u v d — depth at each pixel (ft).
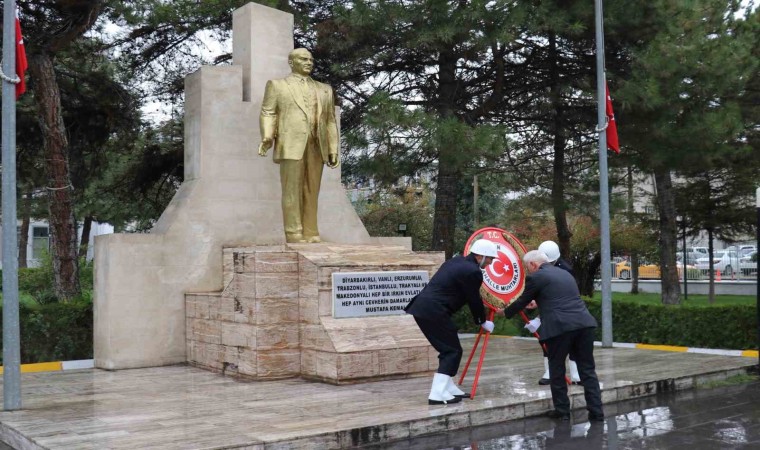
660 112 48.47
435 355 31.89
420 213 97.76
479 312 25.61
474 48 49.29
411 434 22.71
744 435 22.72
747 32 50.49
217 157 39.22
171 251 37.55
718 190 70.79
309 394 27.58
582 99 55.26
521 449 21.08
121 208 79.46
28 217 94.22
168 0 51.49
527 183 65.41
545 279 25.05
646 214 77.56
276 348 31.27
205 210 38.63
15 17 25.98
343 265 31.14
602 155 43.70
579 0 47.39
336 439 21.15
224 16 54.08
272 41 41.19
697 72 46.52
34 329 38.86
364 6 47.14
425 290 25.70
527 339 48.98
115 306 35.96
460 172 55.98
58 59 57.57
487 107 53.67
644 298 79.87
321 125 36.91
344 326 30.40
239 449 19.61
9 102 25.40
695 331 43.04
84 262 67.36
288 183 36.35
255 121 40.32
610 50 53.11
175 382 31.32
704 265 104.78
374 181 57.93
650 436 22.61
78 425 22.49
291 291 31.81
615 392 28.71
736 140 58.39
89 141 61.05
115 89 57.98
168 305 37.32
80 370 35.86
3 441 22.89
